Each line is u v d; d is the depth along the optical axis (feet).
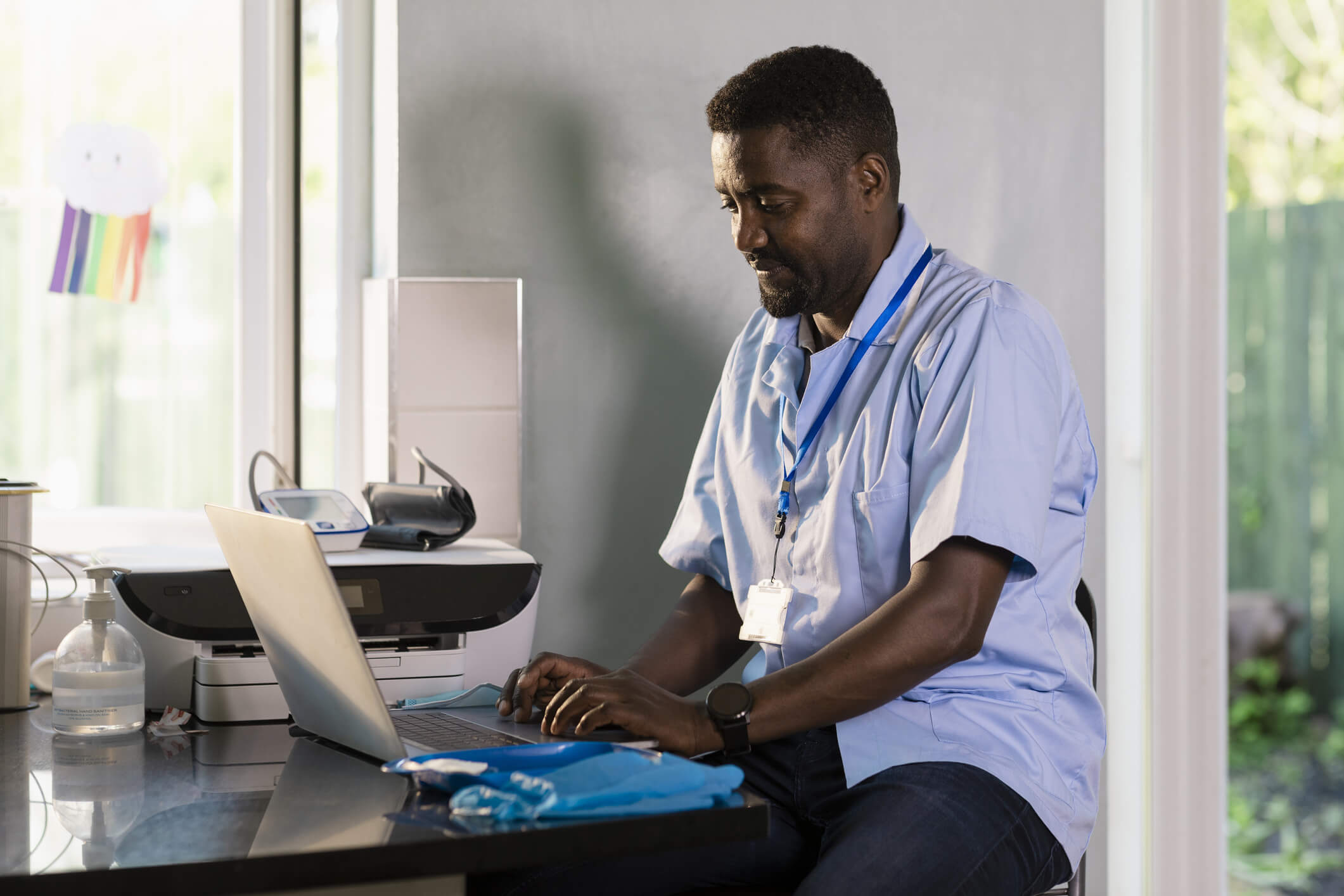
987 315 4.48
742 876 4.40
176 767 3.72
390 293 6.08
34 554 6.37
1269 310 11.31
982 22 6.95
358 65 6.70
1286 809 11.63
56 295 6.83
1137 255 7.22
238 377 6.83
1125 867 7.31
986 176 6.96
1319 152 11.89
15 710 4.74
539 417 6.45
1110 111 7.14
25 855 2.79
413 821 3.01
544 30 6.39
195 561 4.99
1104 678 7.25
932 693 4.40
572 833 2.90
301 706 4.12
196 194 6.95
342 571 4.91
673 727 3.88
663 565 6.62
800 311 4.77
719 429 5.41
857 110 4.66
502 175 6.36
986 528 4.13
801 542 4.75
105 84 6.87
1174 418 7.22
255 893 2.74
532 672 4.39
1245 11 11.85
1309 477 11.26
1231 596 11.65
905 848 3.84
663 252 6.57
